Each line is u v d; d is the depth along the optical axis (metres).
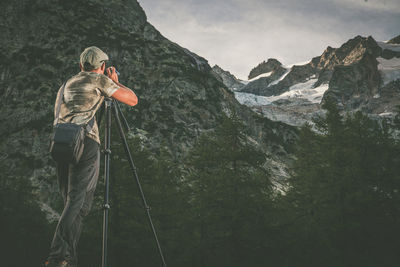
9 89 91.44
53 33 107.94
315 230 23.84
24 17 110.88
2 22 107.56
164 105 98.44
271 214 25.42
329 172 25.06
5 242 30.42
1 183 35.56
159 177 28.00
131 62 108.81
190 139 90.75
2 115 84.94
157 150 84.00
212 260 25.17
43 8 113.12
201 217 25.47
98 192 23.89
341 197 24.55
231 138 27.41
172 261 25.83
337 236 23.80
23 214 32.97
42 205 47.62
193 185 27.61
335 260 23.09
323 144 27.23
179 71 109.19
